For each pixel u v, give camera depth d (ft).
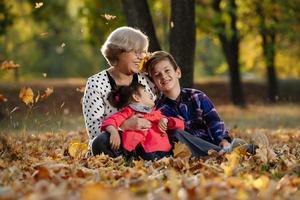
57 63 207.21
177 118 24.71
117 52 25.07
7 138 26.45
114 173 20.48
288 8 94.94
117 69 25.55
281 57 131.13
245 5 97.40
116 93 24.64
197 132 25.75
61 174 19.54
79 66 209.77
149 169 21.18
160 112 24.79
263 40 105.91
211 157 23.82
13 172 19.85
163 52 25.76
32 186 17.26
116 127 24.00
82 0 92.94
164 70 25.31
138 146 24.21
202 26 88.12
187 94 25.90
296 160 23.45
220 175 19.08
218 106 100.58
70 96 101.19
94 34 98.02
